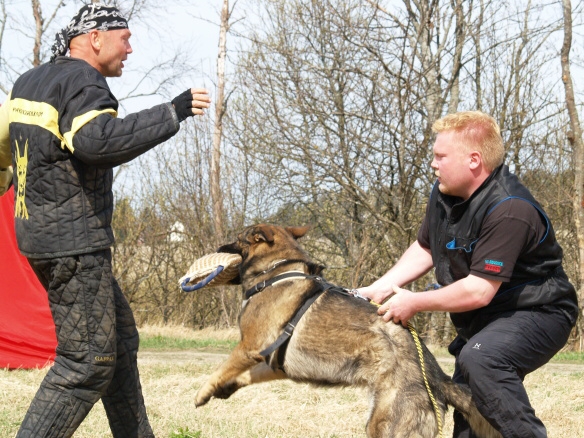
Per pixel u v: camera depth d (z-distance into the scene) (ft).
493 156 11.44
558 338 11.64
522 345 11.25
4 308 27.81
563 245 51.39
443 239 12.07
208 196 55.36
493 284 11.20
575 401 22.45
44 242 11.39
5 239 28.14
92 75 11.39
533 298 11.45
